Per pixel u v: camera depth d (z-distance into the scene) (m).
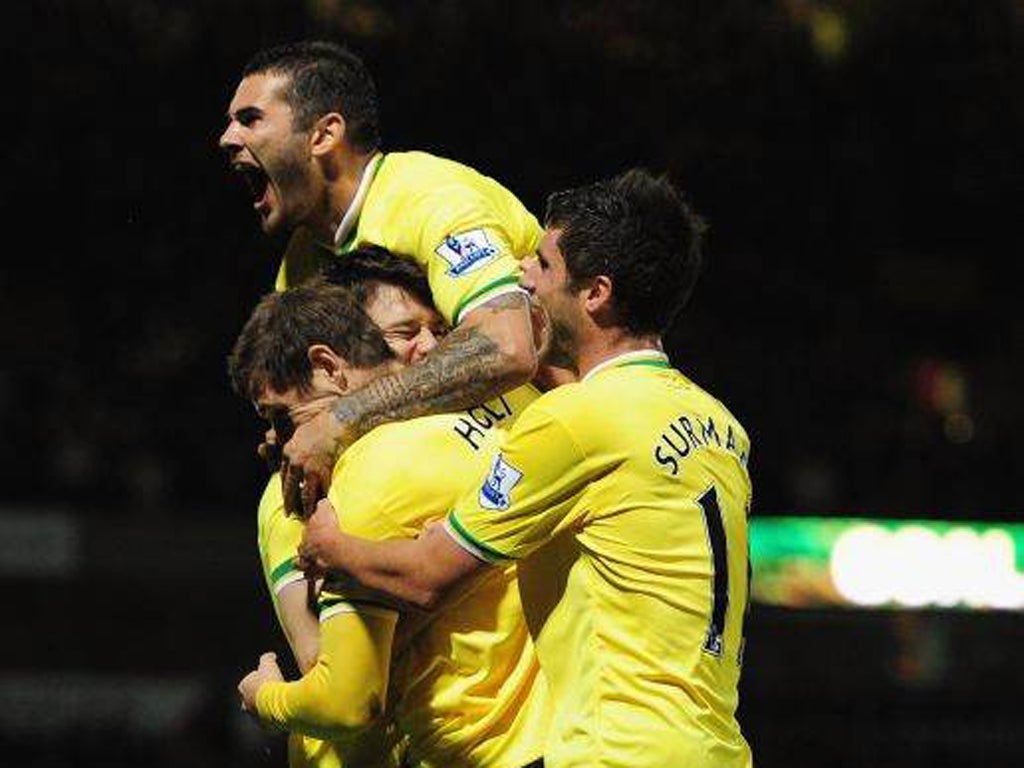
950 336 33.28
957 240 31.03
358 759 11.61
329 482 11.43
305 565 11.05
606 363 11.08
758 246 28.62
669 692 10.64
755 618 30.33
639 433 10.76
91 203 28.64
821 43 25.42
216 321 30.73
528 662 11.29
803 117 26.72
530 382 12.16
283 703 11.21
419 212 12.45
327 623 10.96
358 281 12.42
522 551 10.77
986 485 33.47
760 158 26.94
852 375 32.28
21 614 31.62
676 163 26.38
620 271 10.96
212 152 27.64
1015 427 34.03
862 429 32.81
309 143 12.80
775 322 30.39
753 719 29.62
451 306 12.10
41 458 33.56
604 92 25.89
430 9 25.39
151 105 27.30
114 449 33.78
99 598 31.88
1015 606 30.50
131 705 31.61
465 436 11.41
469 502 10.76
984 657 30.47
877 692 30.05
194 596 31.95
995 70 26.70
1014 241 31.06
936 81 26.77
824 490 32.62
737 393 31.56
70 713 31.48
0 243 29.53
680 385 11.16
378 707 10.97
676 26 25.64
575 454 10.68
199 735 29.70
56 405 33.62
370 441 11.28
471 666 11.16
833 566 30.62
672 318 11.34
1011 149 27.86
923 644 30.47
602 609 10.76
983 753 29.44
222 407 33.91
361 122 12.93
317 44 13.02
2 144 27.64
